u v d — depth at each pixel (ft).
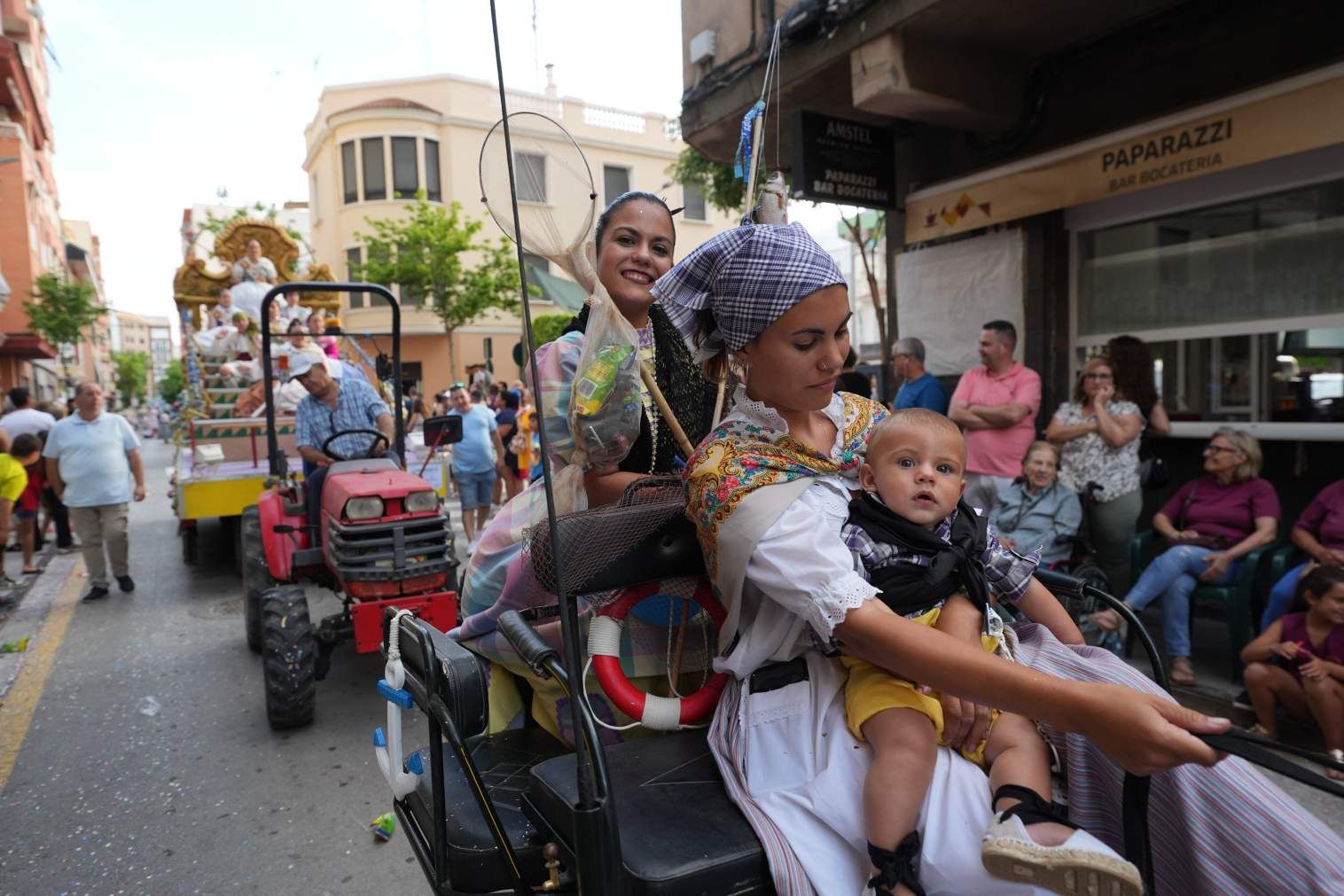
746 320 4.60
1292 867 4.43
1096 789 5.02
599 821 4.01
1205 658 14.65
